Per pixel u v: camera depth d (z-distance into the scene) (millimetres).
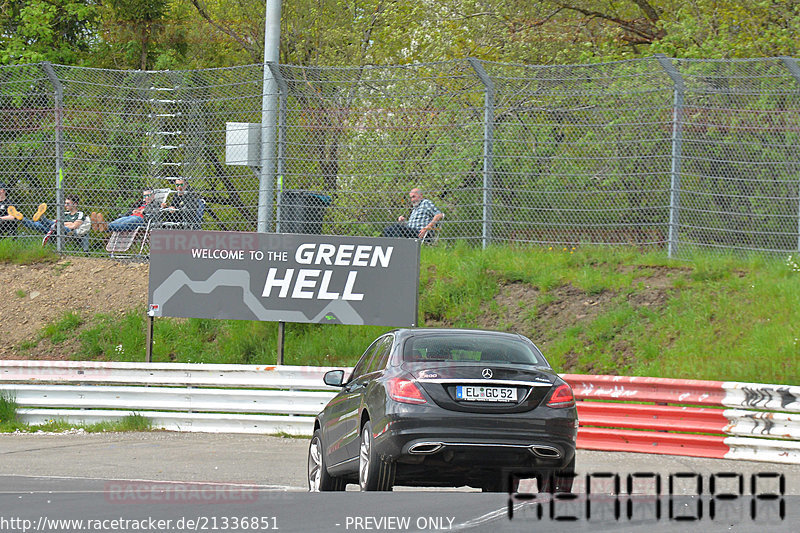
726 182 62500
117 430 57719
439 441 31203
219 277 62875
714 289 60062
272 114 68000
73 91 73250
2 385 60844
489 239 67188
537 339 60906
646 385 49250
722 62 62906
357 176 67500
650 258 63719
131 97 72375
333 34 121062
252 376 57281
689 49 83375
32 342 69938
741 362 53188
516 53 94062
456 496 34094
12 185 75312
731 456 46188
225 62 132250
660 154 63500
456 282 66000
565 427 32062
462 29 99250
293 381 56469
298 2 124812
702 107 62625
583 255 65312
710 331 56969
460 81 66812
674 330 58031
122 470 42188
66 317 71000
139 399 58906
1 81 73750
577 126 65062
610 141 64438
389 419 31656
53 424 59156
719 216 62688
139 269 74500
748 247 62094
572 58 93500
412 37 103938
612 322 59781
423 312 65375
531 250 66750
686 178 63094
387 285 59969
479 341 34906
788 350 52750
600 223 64938
